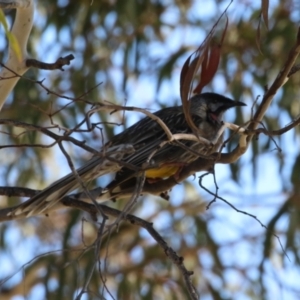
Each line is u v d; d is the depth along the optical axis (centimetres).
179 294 1323
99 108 551
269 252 1259
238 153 666
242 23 1293
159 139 843
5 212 720
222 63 1289
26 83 1234
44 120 1247
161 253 1342
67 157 547
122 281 1327
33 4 684
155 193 771
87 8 1298
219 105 943
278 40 1285
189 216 1408
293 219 1258
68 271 1213
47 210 717
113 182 739
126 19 1273
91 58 1305
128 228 1372
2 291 1389
